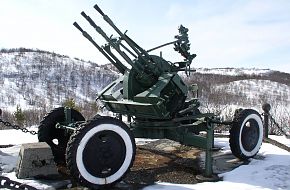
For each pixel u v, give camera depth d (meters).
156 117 5.22
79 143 4.07
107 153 4.24
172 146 6.91
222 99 25.92
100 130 4.20
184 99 5.45
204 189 4.40
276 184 4.66
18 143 7.07
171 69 5.67
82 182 4.12
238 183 4.67
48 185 4.36
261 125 5.89
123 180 4.74
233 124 5.61
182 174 5.09
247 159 5.78
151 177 4.92
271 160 5.79
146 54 5.37
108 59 5.55
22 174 4.57
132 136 4.45
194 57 5.65
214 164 5.68
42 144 4.89
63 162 5.53
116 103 5.49
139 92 5.53
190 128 5.85
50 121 5.59
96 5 4.84
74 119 5.68
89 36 5.28
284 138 8.12
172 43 5.55
